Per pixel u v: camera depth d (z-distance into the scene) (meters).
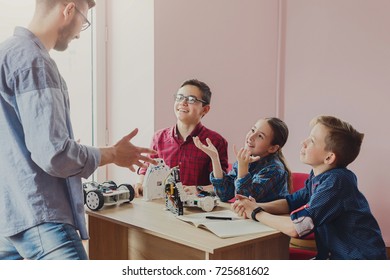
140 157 1.30
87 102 2.55
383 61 2.54
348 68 2.68
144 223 1.28
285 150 2.95
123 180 2.51
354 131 1.32
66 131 1.12
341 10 2.69
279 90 2.94
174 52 2.42
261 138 1.62
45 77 1.09
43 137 1.06
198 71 2.54
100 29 2.51
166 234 1.17
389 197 2.55
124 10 2.46
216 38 2.61
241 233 1.18
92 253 1.60
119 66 2.51
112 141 2.58
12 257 1.24
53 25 1.20
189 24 2.47
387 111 2.54
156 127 2.36
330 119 1.35
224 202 1.63
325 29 2.76
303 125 2.88
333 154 1.31
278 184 1.57
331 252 1.29
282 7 2.91
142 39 2.39
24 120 1.08
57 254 1.13
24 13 2.22
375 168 2.59
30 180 1.13
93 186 1.56
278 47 2.92
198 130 1.94
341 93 2.71
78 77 2.50
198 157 1.92
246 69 2.78
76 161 1.11
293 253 1.53
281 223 1.23
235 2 2.68
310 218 1.21
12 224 1.14
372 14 2.57
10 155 1.13
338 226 1.27
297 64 2.89
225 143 1.98
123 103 2.51
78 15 1.23
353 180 1.30
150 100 2.37
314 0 2.79
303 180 1.75
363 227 1.26
